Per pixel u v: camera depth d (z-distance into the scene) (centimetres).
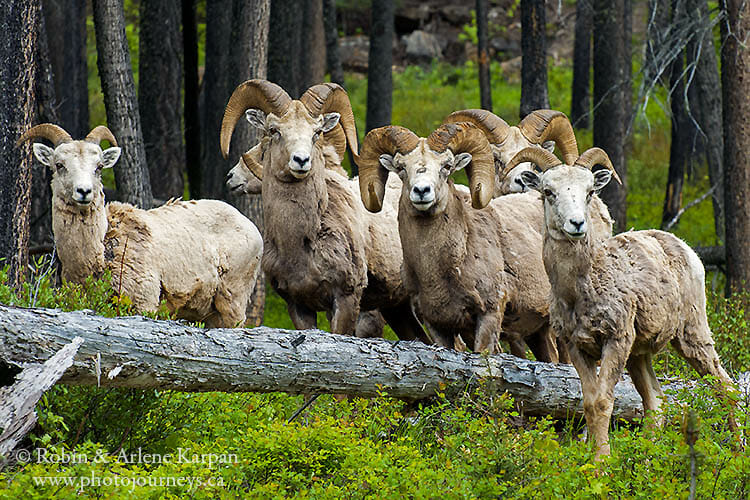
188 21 5038
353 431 1906
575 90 6581
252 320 3703
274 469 1762
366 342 2164
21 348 1797
